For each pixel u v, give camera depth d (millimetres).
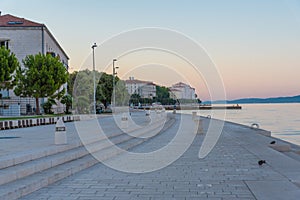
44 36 38438
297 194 6047
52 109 35062
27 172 6965
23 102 35219
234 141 14344
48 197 6051
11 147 9570
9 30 37688
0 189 5820
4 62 27250
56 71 32406
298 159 10891
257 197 5914
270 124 31922
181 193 6320
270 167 8539
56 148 9195
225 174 7855
